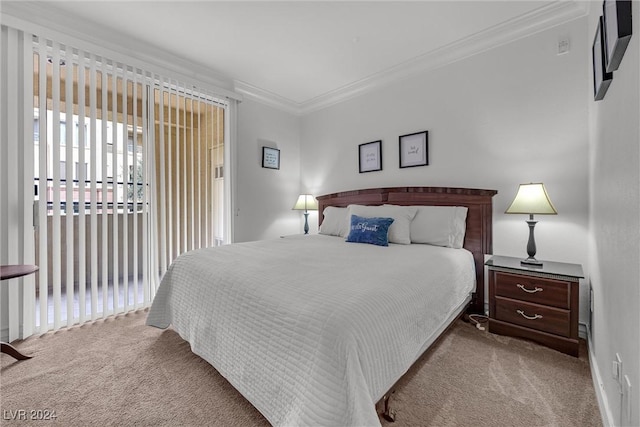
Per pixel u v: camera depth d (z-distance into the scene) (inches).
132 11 86.0
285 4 83.2
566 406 54.1
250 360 49.8
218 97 128.2
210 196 128.1
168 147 113.0
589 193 79.7
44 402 54.7
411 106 120.7
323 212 149.8
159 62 109.3
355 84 135.9
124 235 100.0
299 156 167.2
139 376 63.1
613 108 46.6
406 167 122.3
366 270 61.7
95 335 83.0
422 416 51.2
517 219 94.3
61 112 95.3
